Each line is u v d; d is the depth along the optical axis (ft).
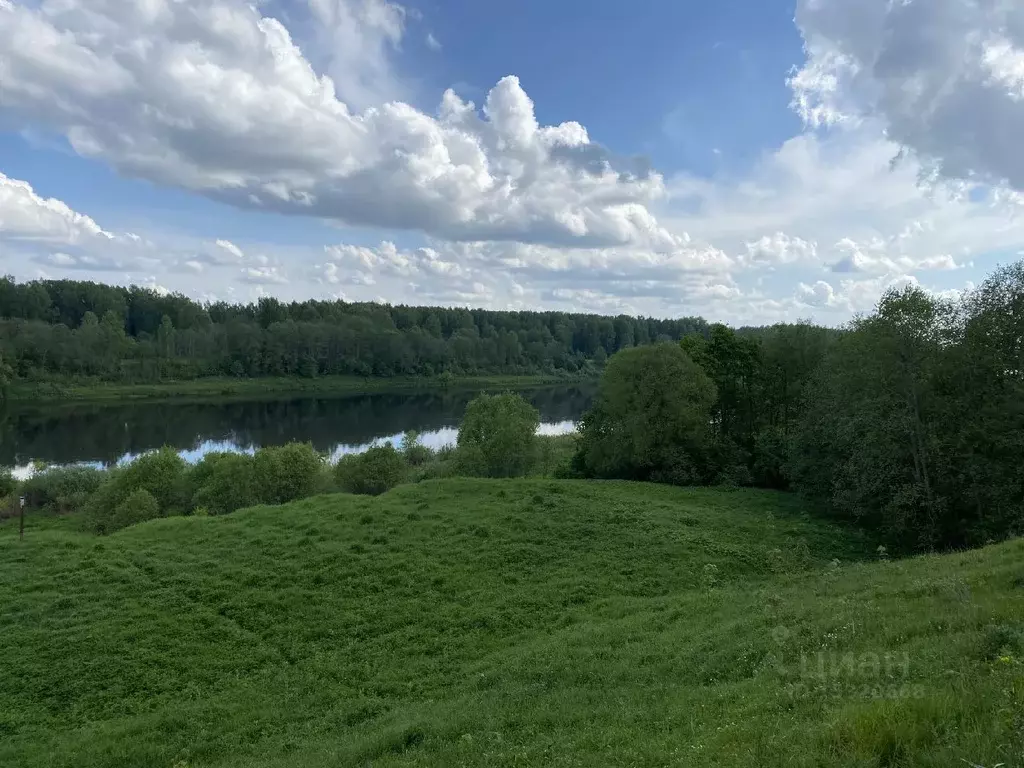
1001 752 18.63
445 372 527.40
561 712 40.06
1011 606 38.01
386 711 51.11
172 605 71.72
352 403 405.39
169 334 457.68
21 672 59.26
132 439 270.87
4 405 343.05
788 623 46.73
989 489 94.84
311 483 155.43
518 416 171.01
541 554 86.84
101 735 50.03
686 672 43.98
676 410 144.46
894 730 21.57
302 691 56.59
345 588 76.38
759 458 147.95
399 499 109.70
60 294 533.55
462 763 33.58
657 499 117.39
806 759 21.17
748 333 180.96
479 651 62.28
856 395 110.52
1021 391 94.84
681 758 25.77
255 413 352.28
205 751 47.32
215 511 144.66
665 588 77.51
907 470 102.83
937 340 103.96
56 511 169.27
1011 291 102.47
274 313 579.89
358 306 650.43
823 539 101.09
